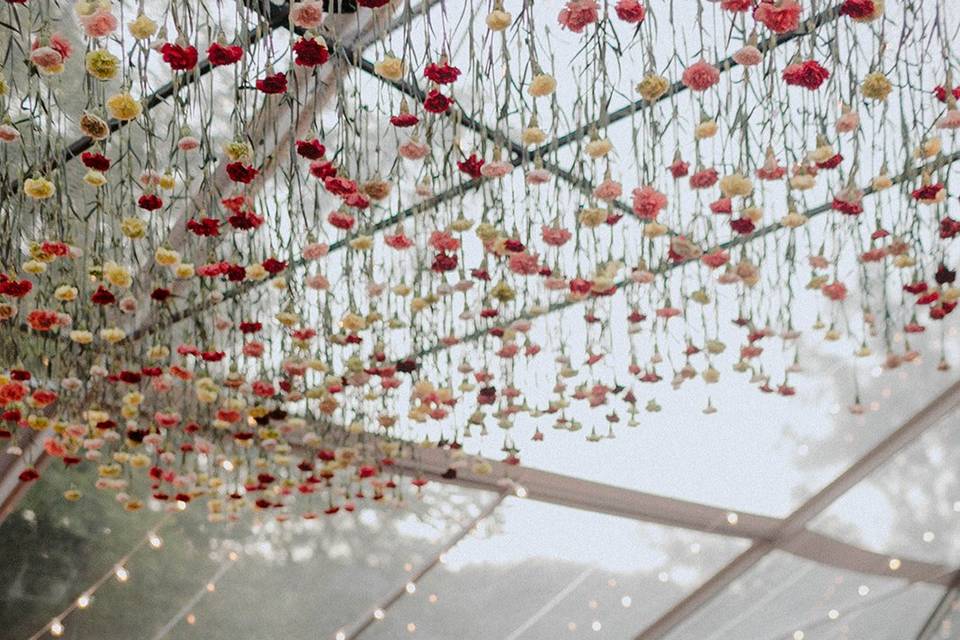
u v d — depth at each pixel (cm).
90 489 527
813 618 677
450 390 371
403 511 575
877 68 257
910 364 555
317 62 222
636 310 366
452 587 610
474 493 580
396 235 295
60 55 222
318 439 432
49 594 557
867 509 625
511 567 611
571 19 220
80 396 440
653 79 227
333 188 251
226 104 358
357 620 610
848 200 260
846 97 353
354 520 572
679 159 261
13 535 534
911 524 636
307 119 355
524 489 580
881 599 673
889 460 602
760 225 377
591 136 244
